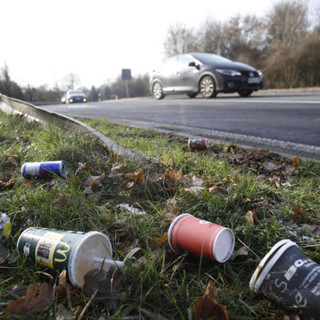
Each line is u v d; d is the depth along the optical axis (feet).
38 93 84.07
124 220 5.85
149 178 7.36
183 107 26.55
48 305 3.73
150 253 4.86
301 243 5.38
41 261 4.42
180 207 6.35
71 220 5.76
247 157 10.64
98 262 4.36
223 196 6.76
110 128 15.78
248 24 93.86
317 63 60.95
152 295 4.06
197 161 9.17
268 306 4.02
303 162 10.10
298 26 75.87
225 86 30.71
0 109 20.89
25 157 9.26
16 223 5.83
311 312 3.60
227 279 4.60
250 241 5.41
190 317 3.65
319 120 16.56
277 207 6.75
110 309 3.82
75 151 8.91
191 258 4.97
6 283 4.42
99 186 7.27
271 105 23.31
